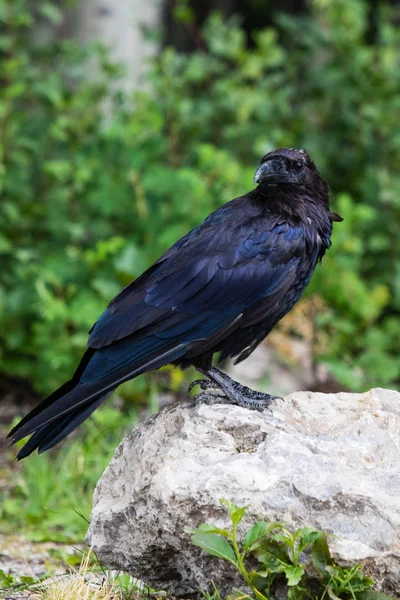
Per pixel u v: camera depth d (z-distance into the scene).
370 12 20.08
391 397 7.49
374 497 6.43
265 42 15.79
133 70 17.42
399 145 15.05
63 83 16.44
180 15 16.19
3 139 14.05
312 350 13.60
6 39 14.59
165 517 6.57
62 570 8.42
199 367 7.84
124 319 7.48
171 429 7.11
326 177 15.70
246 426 6.95
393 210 15.05
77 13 17.55
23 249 13.76
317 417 7.35
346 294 13.66
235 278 7.70
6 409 13.28
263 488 6.45
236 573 6.62
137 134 13.93
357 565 6.25
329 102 16.16
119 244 12.73
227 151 14.98
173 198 13.55
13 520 10.10
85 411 7.20
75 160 13.96
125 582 7.20
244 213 8.02
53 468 11.12
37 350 13.20
